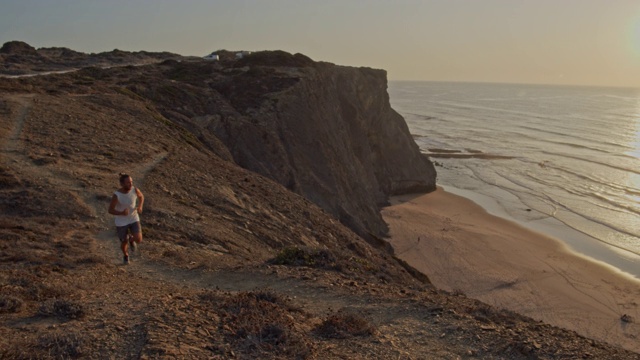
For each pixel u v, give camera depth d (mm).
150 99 36000
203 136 31781
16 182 15414
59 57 73250
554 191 61844
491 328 8211
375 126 60531
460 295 13844
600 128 127625
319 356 6762
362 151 55406
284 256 12914
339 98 55219
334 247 20766
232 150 34625
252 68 47719
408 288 12328
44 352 5648
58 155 18844
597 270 35250
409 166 62125
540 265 36156
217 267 11945
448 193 61469
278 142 36938
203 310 7645
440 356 7176
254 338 6809
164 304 7766
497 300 30141
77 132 22516
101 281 9578
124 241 11289
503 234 43750
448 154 87312
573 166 77438
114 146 21969
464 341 7719
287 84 44125
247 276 11281
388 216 49719
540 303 29750
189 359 5914
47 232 12570
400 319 8727
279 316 7871
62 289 8391
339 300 9875
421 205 55438
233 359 6168
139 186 17766
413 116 165875
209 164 24562
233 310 7840
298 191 36031
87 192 15875
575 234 44344
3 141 19125
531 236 43312
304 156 39656
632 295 31031
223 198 19844
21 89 29344
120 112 28562
